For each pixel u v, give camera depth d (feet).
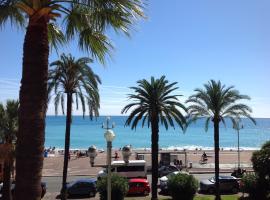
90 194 133.59
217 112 125.18
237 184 142.31
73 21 35.50
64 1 31.17
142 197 130.00
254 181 119.44
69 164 230.48
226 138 592.19
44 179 175.22
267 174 119.14
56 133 625.41
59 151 314.55
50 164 230.27
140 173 156.76
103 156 277.23
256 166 120.88
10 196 98.02
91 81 104.53
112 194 103.81
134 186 135.23
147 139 531.91
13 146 94.58
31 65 29.04
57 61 103.81
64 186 105.81
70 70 104.27
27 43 29.35
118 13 31.53
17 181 28.58
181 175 117.29
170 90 118.62
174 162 216.33
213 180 144.66
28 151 28.50
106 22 32.37
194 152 315.99
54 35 38.40
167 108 117.91
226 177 143.43
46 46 29.78
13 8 33.01
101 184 107.24
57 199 125.59
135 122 118.73
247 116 126.41
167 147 416.46
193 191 115.24
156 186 115.96
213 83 125.80
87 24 34.65
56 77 103.45
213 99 124.88
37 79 29.04
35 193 28.48
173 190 115.55
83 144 449.06
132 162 156.97
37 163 28.66
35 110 28.78
